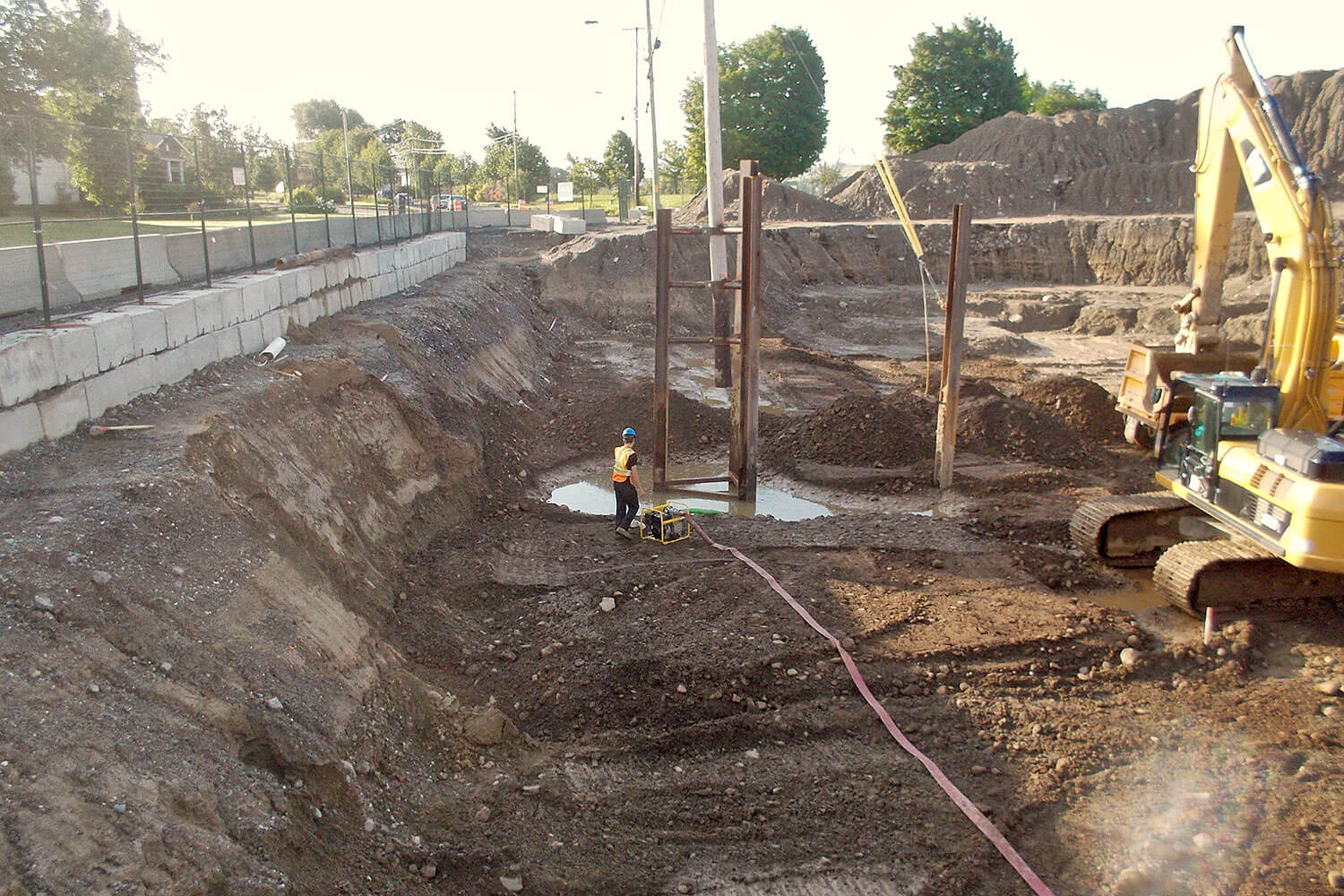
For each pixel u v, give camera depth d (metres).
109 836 4.76
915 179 51.00
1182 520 11.93
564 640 9.57
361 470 11.64
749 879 6.44
